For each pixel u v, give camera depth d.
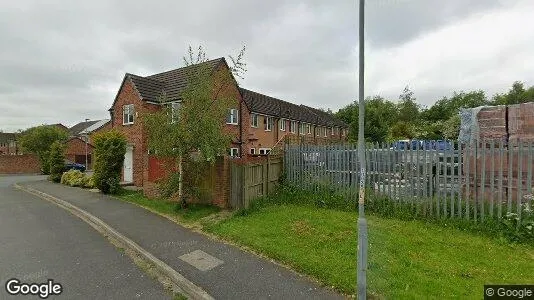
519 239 6.23
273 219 8.16
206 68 9.66
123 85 19.39
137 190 15.15
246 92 29.61
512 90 50.81
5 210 11.04
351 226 7.35
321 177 10.21
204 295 4.45
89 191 15.28
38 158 36.78
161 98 10.27
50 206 11.91
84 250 6.54
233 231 7.28
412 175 8.09
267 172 10.68
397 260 5.29
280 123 31.00
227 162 9.92
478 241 6.25
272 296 4.37
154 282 5.03
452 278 4.62
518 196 6.55
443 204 7.52
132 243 6.84
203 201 10.50
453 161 7.43
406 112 44.12
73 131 59.50
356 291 4.30
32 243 6.93
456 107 46.25
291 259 5.48
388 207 8.41
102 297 4.45
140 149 17.47
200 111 9.23
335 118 51.16
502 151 6.78
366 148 8.98
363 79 3.93
